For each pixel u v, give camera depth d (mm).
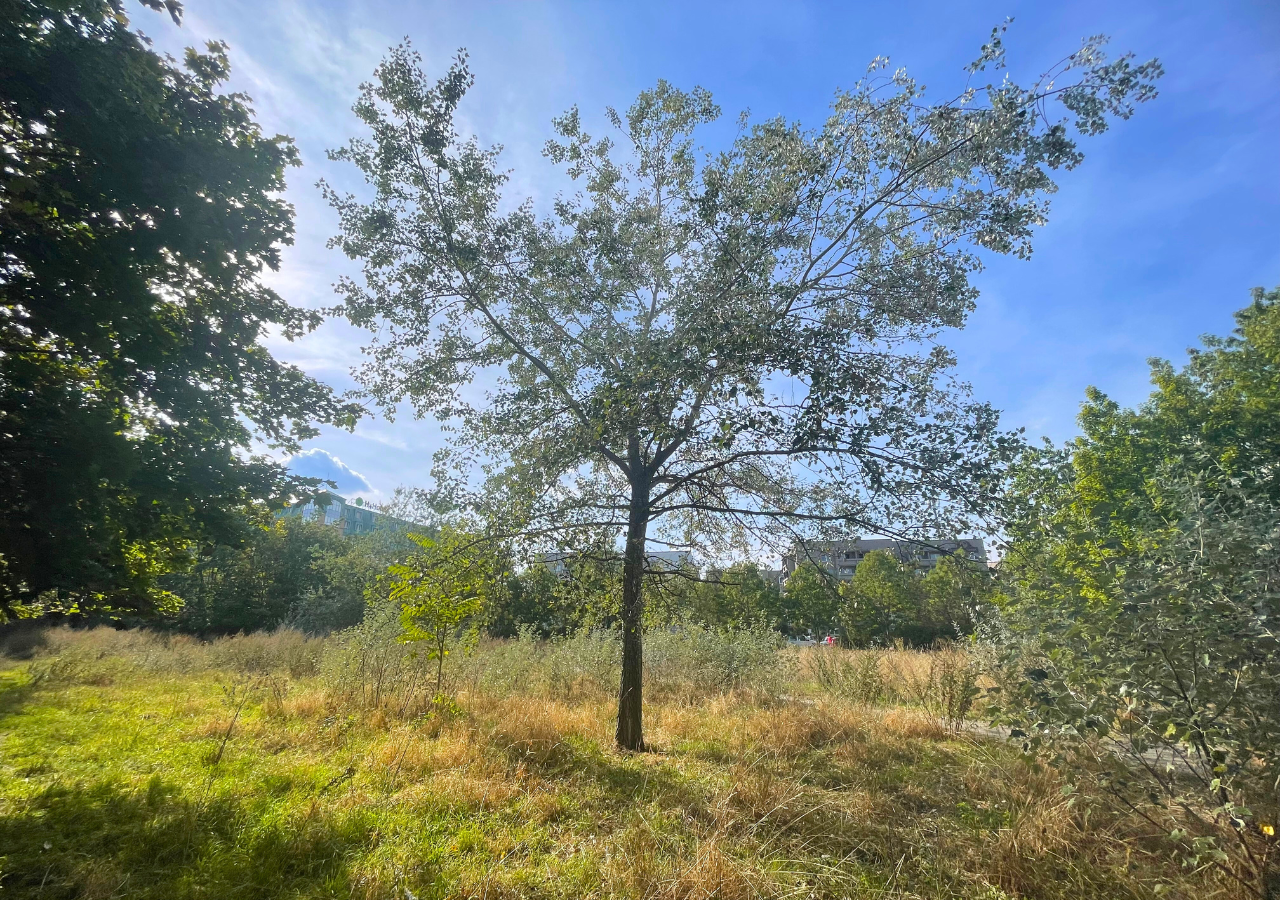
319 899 3986
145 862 4508
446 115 7820
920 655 15203
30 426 5008
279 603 29547
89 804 5543
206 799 5660
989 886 4148
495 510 7516
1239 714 3898
